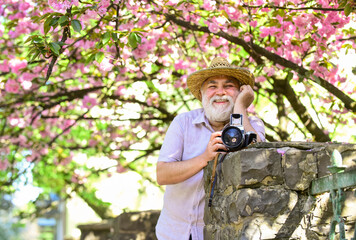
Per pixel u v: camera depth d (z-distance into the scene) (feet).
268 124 24.27
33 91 24.95
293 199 8.70
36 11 22.17
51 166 33.76
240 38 19.58
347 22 18.06
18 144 28.58
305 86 23.07
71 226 61.98
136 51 20.70
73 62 23.73
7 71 24.29
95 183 36.27
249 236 8.59
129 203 39.42
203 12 21.40
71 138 31.91
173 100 26.48
